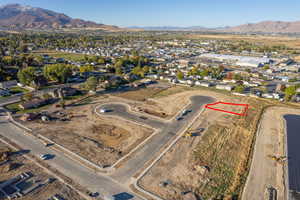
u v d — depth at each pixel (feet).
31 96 239.09
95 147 152.46
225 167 135.33
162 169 130.41
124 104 239.71
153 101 251.19
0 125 181.98
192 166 134.41
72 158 138.62
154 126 187.32
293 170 133.49
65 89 266.77
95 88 280.72
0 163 130.72
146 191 112.16
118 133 174.40
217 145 159.84
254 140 168.14
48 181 116.67
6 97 253.65
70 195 107.86
